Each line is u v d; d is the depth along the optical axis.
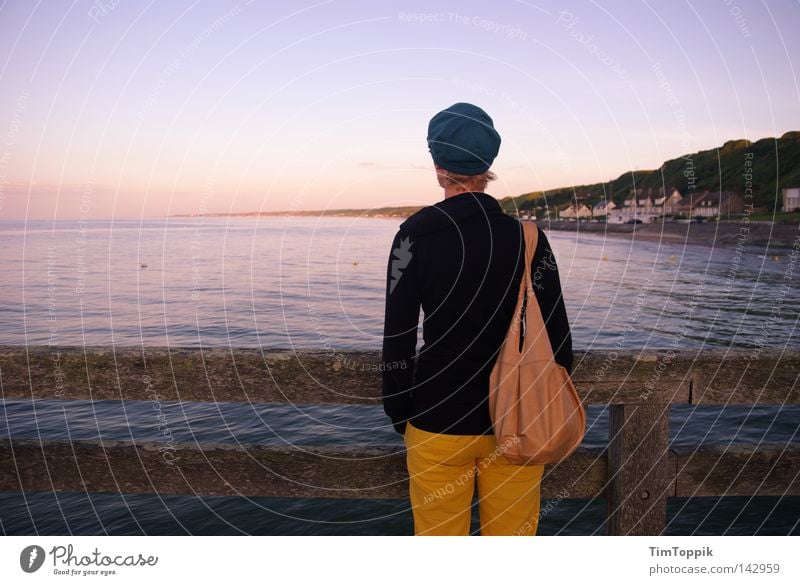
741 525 4.90
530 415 1.21
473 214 1.22
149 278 26.02
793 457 1.66
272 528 4.88
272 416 7.17
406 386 1.28
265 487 1.68
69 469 1.68
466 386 1.25
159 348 1.60
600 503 5.11
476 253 1.20
